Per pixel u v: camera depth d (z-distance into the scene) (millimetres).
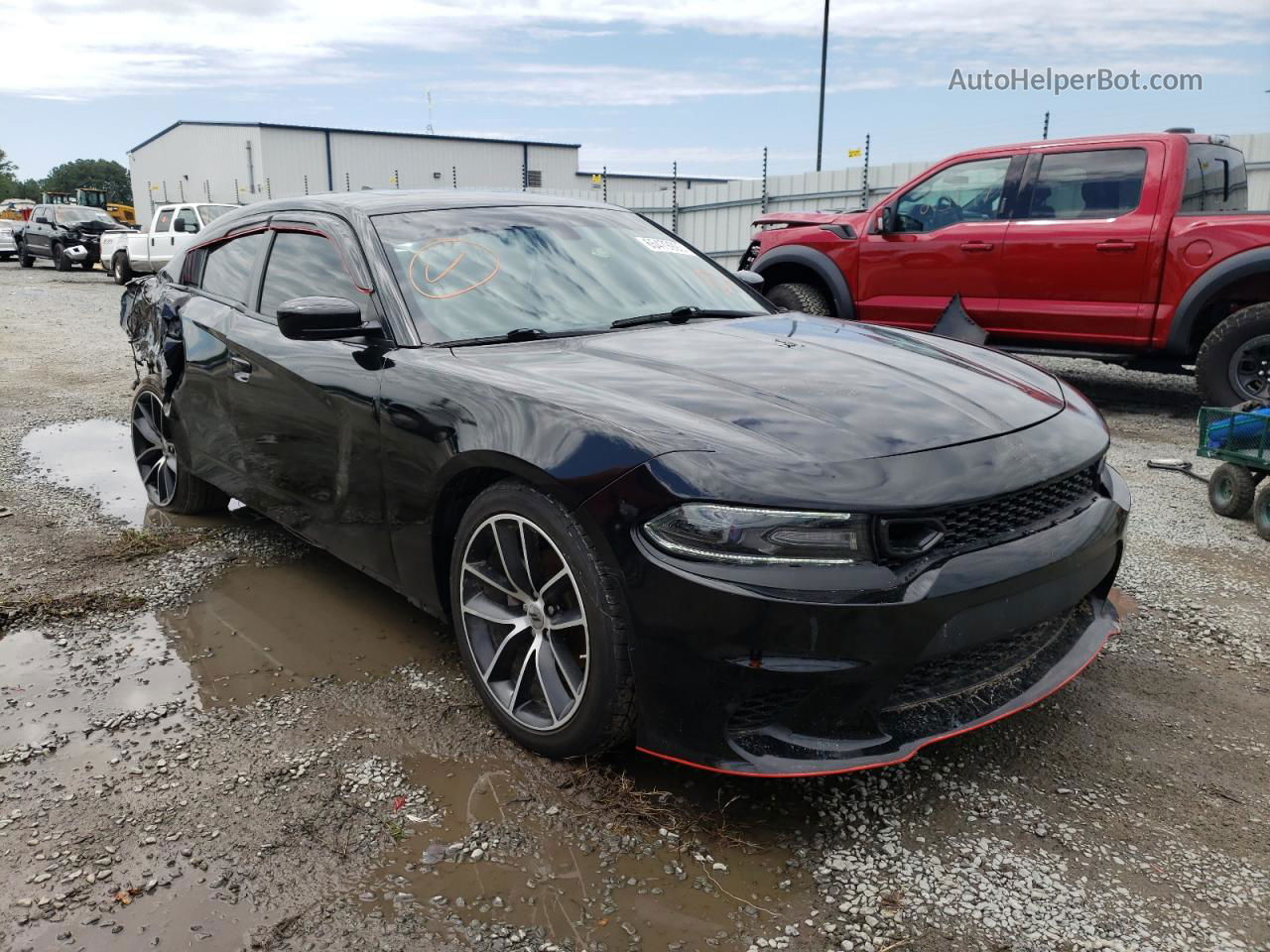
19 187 141750
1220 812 2279
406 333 2916
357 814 2266
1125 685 2893
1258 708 2758
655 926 1912
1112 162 6551
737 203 16219
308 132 46188
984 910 1960
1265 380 6062
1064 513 2414
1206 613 3414
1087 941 1876
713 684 2070
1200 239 6133
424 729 2646
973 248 7113
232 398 3664
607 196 18297
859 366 2750
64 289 19344
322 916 1938
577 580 2258
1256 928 1908
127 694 2848
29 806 2307
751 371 2648
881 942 1873
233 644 3184
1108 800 2326
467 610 2631
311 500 3271
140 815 2270
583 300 3260
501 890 2014
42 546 4113
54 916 1939
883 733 2129
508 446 2367
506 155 51562
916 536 2088
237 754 2527
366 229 3232
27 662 3053
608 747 2367
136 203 64938
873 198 14195
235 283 3891
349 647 3160
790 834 2197
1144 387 8273
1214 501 4582
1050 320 6871
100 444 6102
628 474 2139
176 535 4273
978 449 2275
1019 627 2209
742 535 2018
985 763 2486
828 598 1984
